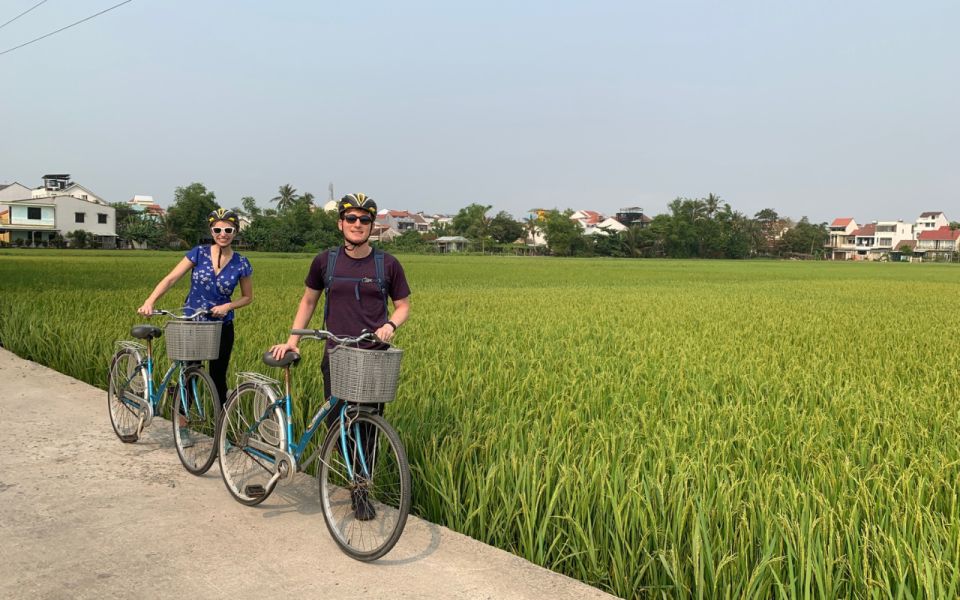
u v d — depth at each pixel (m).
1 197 93.00
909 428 5.51
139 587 3.48
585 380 7.20
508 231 130.88
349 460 4.11
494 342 10.54
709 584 3.43
